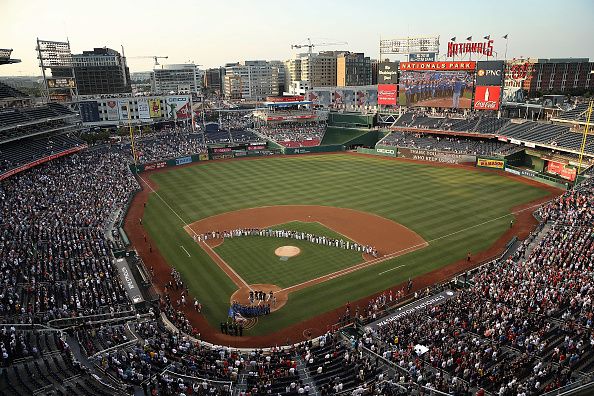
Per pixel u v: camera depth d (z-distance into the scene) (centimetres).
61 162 9062
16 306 3672
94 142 11688
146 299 4312
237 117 16262
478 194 7506
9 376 2647
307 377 2923
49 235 5419
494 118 10531
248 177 9306
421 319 3588
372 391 2652
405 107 12288
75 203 6806
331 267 4916
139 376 2798
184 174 9712
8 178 7556
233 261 5112
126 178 8588
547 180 8006
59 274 4434
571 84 18288
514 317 3341
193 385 2791
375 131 12606
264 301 4244
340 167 10044
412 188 8019
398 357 3008
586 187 6506
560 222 5478
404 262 5012
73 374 2722
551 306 3434
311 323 3906
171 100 13638
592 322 3127
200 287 4553
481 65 10081
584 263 4106
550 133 8912
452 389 2544
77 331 3416
